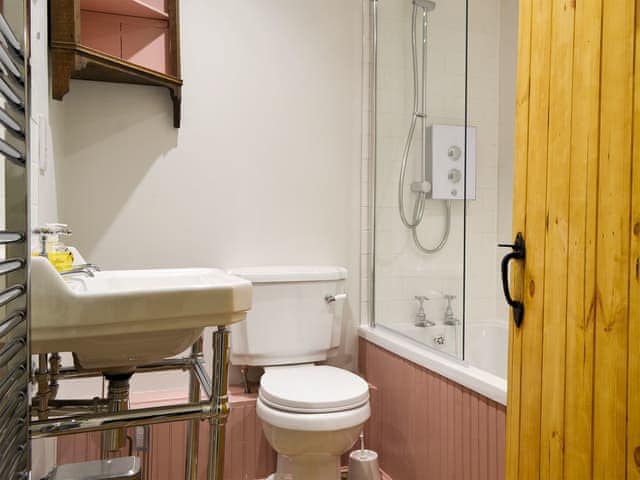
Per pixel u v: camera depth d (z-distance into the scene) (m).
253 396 2.24
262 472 2.21
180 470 2.10
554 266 1.13
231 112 2.39
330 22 2.54
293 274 2.24
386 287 2.46
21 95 0.79
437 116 2.07
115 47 2.12
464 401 1.74
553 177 1.14
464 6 1.91
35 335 0.88
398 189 2.35
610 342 0.95
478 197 2.86
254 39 2.43
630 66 0.91
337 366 2.56
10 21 0.78
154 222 2.29
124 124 2.24
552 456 1.12
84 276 1.36
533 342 1.21
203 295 0.99
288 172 2.48
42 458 1.59
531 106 1.24
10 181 0.79
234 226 2.40
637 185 0.89
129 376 1.20
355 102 2.59
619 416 0.92
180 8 2.31
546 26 1.18
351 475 2.11
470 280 2.83
